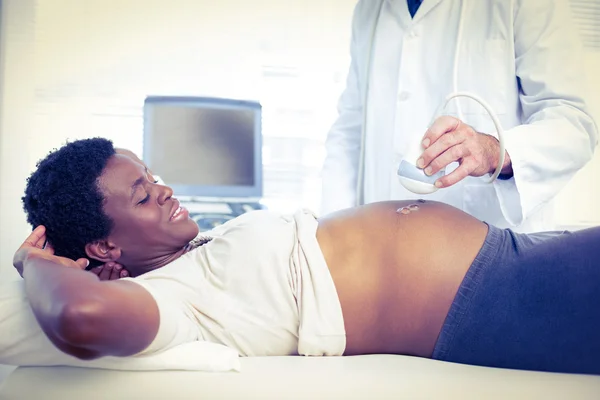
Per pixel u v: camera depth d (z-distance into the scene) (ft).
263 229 3.45
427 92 4.82
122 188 3.40
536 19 4.40
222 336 3.24
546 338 3.06
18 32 7.64
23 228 7.36
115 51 7.94
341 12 8.30
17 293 2.99
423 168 3.57
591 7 8.14
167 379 2.76
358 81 5.46
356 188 5.43
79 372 2.82
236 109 7.36
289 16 8.23
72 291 2.44
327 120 8.27
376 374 2.81
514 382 2.78
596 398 2.66
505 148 3.86
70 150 3.46
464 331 3.16
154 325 2.68
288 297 3.27
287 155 8.21
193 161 7.21
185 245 3.70
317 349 3.21
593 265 3.04
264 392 2.66
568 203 8.32
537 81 4.36
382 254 3.36
